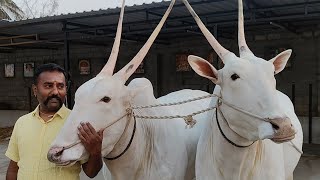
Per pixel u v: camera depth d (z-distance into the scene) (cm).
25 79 1517
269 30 1063
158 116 327
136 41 1148
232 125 256
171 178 326
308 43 1023
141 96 314
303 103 1038
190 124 296
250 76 242
